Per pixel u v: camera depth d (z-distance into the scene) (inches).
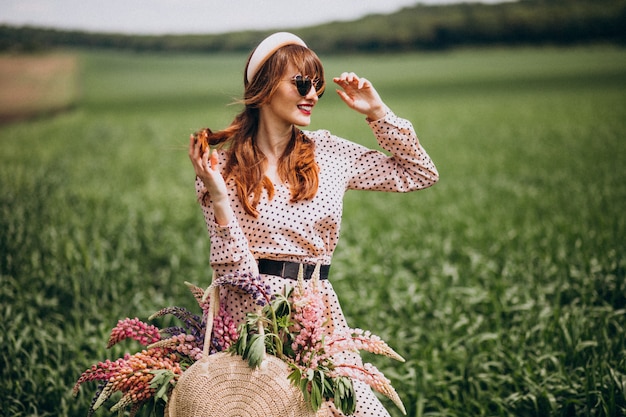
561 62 2893.7
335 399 111.1
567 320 207.0
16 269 284.5
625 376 173.2
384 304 256.7
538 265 290.7
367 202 499.2
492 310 238.8
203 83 2687.0
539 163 665.6
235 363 107.0
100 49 5994.1
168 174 657.6
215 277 114.9
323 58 4394.7
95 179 608.7
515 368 189.3
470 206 462.6
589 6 4633.4
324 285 124.0
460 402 186.5
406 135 126.4
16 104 1931.6
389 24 5265.8
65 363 199.9
